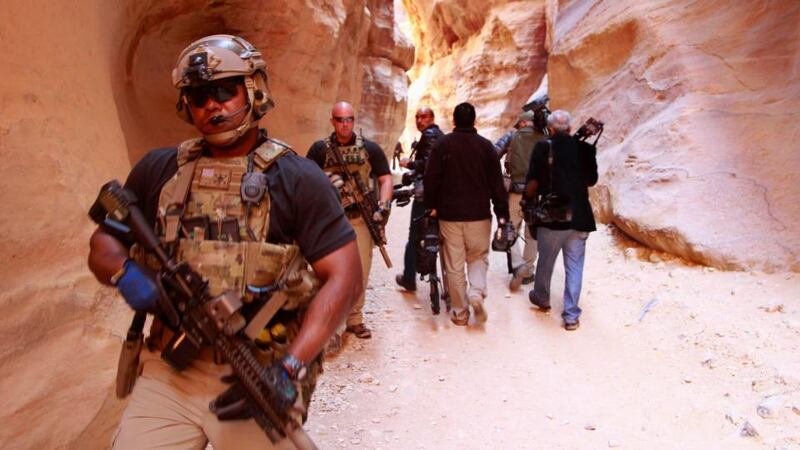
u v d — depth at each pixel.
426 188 4.66
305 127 7.34
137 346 1.62
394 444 3.05
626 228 6.24
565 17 10.91
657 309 4.64
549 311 4.98
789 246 4.95
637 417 3.27
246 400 1.43
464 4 26.56
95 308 2.22
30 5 2.33
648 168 6.41
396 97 17.55
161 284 1.49
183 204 1.56
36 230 2.04
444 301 5.35
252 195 1.54
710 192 5.66
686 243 5.38
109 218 1.54
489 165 4.61
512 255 5.98
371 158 4.36
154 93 5.31
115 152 3.00
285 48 6.36
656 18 7.80
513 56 23.67
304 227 1.56
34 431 1.88
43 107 2.26
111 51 3.73
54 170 2.19
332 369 3.96
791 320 4.01
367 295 5.55
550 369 3.93
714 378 3.57
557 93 10.21
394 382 3.77
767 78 6.30
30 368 1.92
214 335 1.46
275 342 1.52
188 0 4.99
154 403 1.55
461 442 3.08
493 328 4.68
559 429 3.18
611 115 8.16
